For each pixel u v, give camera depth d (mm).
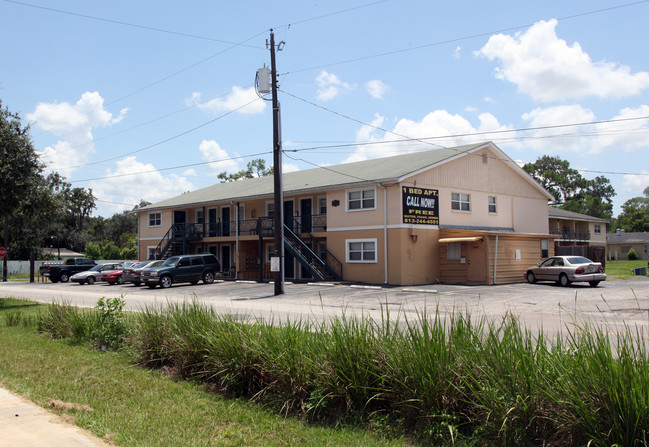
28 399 6785
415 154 32594
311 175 35000
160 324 8852
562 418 4281
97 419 5902
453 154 29031
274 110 23047
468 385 4805
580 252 37406
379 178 26672
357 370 5730
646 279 28438
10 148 19953
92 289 29875
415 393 5191
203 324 8125
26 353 9789
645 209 88438
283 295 22297
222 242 37906
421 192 27047
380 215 26859
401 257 25781
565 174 79812
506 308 16141
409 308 16484
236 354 6918
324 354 6074
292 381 6090
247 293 23891
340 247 28828
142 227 44781
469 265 26250
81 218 84625
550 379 4504
